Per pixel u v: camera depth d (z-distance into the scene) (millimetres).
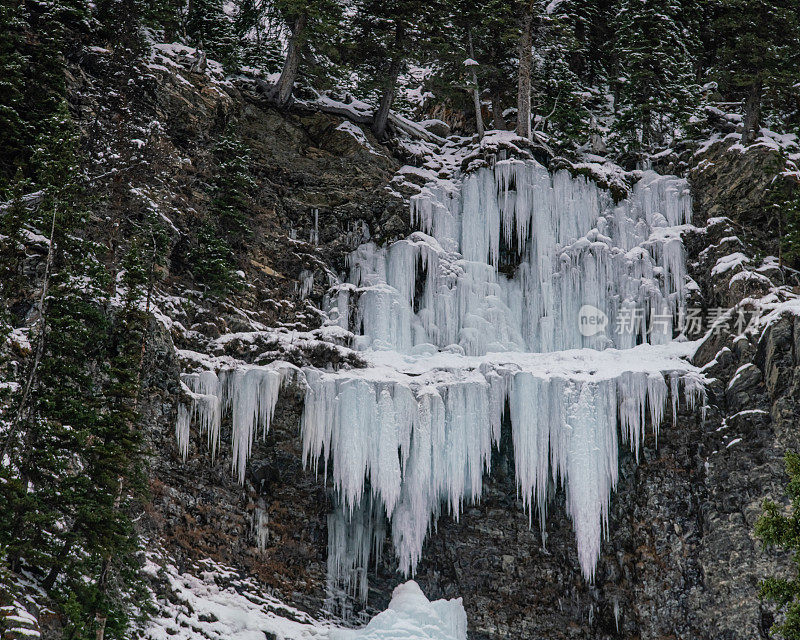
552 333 38469
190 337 33156
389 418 33000
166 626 27375
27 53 33406
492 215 39562
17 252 28172
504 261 40000
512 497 34188
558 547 33750
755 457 31453
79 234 31219
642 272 38312
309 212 38844
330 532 33219
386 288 37406
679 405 33156
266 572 31734
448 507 33562
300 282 37406
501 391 33906
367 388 33094
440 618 31922
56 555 23719
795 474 24406
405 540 33375
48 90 32219
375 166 40406
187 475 30875
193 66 38625
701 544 31797
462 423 33562
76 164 28125
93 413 24844
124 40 36344
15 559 23547
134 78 36062
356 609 32875
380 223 39125
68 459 25828
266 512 32406
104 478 24297
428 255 38156
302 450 32938
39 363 24453
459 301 38062
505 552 33812
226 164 36938
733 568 30875
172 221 34656
